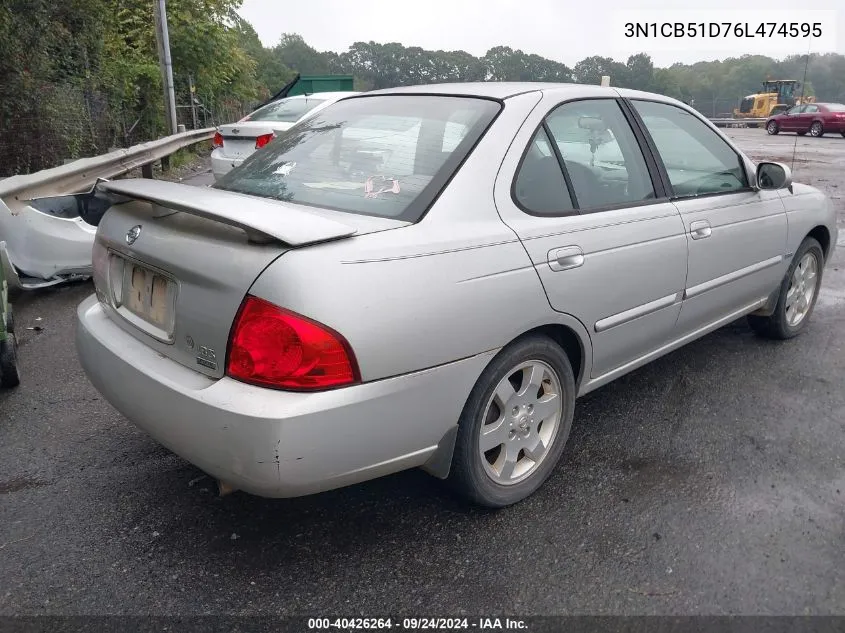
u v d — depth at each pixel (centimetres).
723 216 373
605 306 301
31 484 304
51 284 586
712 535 273
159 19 1628
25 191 605
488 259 252
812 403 387
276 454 212
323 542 268
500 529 276
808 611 235
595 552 263
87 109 1284
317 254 218
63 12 1291
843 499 298
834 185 1212
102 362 267
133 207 283
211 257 228
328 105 351
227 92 3188
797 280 468
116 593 240
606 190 316
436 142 280
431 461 258
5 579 246
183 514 284
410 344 229
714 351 460
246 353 216
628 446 340
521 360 272
